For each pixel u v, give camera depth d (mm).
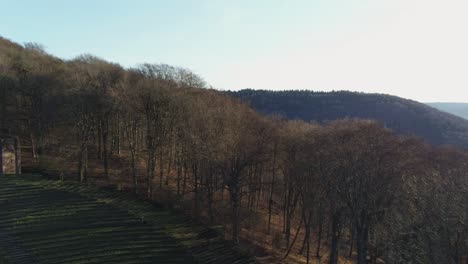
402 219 48219
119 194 65875
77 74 76250
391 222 51094
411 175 52188
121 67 99688
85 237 50000
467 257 41219
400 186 50844
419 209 45719
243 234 64125
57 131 82938
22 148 80375
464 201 40969
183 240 54875
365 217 51750
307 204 56469
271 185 72562
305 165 55844
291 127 68438
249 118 64062
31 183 62719
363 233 52406
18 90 74000
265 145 60188
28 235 48281
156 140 69875
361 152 52406
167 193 71375
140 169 80000
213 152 56844
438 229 41406
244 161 58094
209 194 63656
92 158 81375
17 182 62312
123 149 89188
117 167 78875
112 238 51094
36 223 51250
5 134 72812
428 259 41219
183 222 60906
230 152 56906
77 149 77312
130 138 84438
